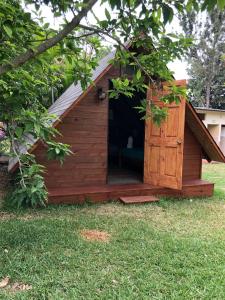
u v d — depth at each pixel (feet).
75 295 9.30
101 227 15.56
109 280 10.26
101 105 21.54
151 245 13.33
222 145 51.39
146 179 23.48
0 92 12.33
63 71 15.83
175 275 10.80
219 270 11.25
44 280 10.06
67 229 14.97
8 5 8.07
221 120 50.75
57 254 12.01
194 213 18.85
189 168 25.34
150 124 22.94
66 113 19.21
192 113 22.29
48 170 20.47
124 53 11.48
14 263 11.06
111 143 37.11
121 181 24.16
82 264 11.31
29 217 16.74
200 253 12.66
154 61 11.48
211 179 32.17
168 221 17.12
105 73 20.15
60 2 8.31
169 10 7.96
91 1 7.67
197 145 25.39
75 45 11.38
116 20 9.46
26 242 12.98
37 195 12.48
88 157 21.58
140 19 9.18
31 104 13.70
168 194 22.74
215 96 90.27
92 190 20.68
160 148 22.36
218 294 9.66
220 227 16.39
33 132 12.30
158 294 9.53
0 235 13.65
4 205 18.24
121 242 13.62
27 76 12.29
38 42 9.55
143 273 10.81
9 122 12.43
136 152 29.35
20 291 9.48
